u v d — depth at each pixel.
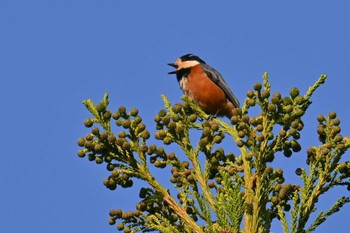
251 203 7.78
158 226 7.77
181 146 8.38
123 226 7.91
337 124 8.02
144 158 8.23
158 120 8.52
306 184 7.83
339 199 7.66
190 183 8.02
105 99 8.30
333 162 7.89
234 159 8.45
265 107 8.24
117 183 8.25
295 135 8.09
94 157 8.22
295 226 7.53
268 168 7.75
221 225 7.59
